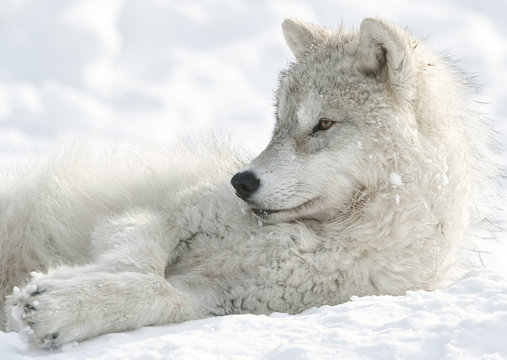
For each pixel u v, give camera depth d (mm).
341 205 8898
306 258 8367
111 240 8617
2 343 6938
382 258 8523
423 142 8758
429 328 6273
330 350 5980
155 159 10578
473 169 9414
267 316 7691
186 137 11562
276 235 8500
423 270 8695
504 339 5859
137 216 8984
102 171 10359
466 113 9508
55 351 6906
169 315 7598
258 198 8664
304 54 10031
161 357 6109
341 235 8547
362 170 8766
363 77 8969
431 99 8914
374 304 7203
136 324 7348
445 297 7137
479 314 6566
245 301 8320
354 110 8867
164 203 9461
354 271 8461
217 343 6355
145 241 8438
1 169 10828
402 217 8539
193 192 9242
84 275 7559
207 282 8477
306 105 9070
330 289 8453
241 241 8664
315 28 10312
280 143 9070
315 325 6730
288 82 9516
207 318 7664
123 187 9969
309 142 8953
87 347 6828
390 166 8648
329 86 9047
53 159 10586
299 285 8383
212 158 10555
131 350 6363
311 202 8898
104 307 7141
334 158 8836
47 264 9695
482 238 10023
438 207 8734
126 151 10945
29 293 6957
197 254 8797
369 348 5988
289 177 8797
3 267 9789
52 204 9914
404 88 8727
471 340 5867
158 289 7543
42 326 6816
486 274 8867
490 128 10055
